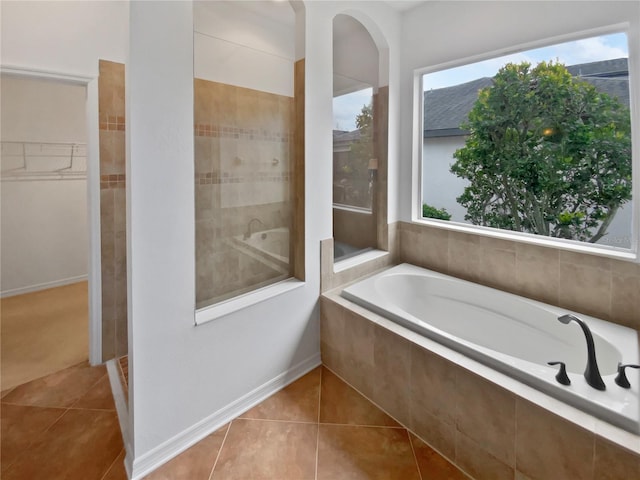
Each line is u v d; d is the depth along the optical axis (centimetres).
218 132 201
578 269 201
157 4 143
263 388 206
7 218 362
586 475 120
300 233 226
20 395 206
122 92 226
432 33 259
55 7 199
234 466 159
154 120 146
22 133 364
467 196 272
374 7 252
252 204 215
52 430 179
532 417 132
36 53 195
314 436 178
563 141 217
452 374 159
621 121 193
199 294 192
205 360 175
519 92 233
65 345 265
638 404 122
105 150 225
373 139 287
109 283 237
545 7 204
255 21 266
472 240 250
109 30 218
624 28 184
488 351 158
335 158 257
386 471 158
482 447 150
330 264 242
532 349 209
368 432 181
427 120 288
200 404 175
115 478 151
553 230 228
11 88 354
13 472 153
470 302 242
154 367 155
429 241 279
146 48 141
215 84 201
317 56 217
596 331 179
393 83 279
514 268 229
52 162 385
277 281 228
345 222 271
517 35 216
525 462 136
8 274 365
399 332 185
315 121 221
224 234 202
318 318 238
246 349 194
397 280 267
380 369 197
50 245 391
